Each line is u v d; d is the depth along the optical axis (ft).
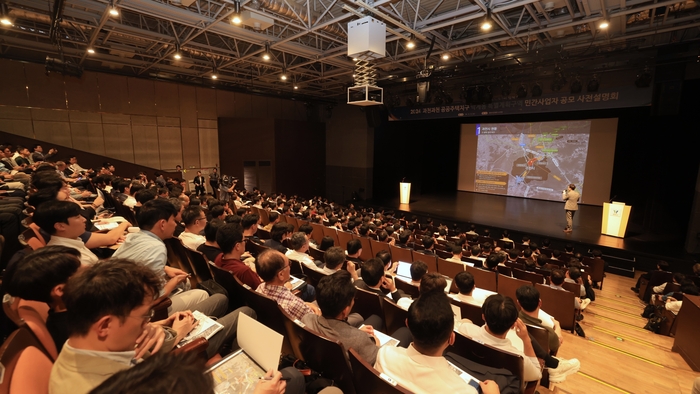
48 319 4.55
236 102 48.93
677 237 30.60
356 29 18.89
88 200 17.62
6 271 5.24
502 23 22.27
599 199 41.09
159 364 1.85
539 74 31.91
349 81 42.55
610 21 23.16
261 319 7.41
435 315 4.89
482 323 9.95
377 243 20.44
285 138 51.34
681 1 18.12
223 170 47.19
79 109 36.24
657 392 10.71
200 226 11.57
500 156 49.14
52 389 3.24
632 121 36.65
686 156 30.17
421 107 43.98
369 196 52.80
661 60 25.67
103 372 3.34
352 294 6.44
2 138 32.09
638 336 15.01
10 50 31.78
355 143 52.85
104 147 38.06
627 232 32.30
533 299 9.38
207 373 1.96
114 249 9.64
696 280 18.56
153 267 6.99
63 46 31.14
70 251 4.74
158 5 20.25
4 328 5.16
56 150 32.14
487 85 34.88
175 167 43.52
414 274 11.96
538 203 44.42
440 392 4.81
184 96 43.83
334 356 5.65
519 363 6.24
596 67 29.89
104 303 3.20
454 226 33.09
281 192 51.57
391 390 4.72
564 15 22.68
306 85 45.80
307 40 29.45
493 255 16.44
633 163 36.81
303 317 6.95
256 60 33.01
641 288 21.18
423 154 57.00
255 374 4.84
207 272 9.89
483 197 49.75
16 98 32.73
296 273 12.88
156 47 31.86
